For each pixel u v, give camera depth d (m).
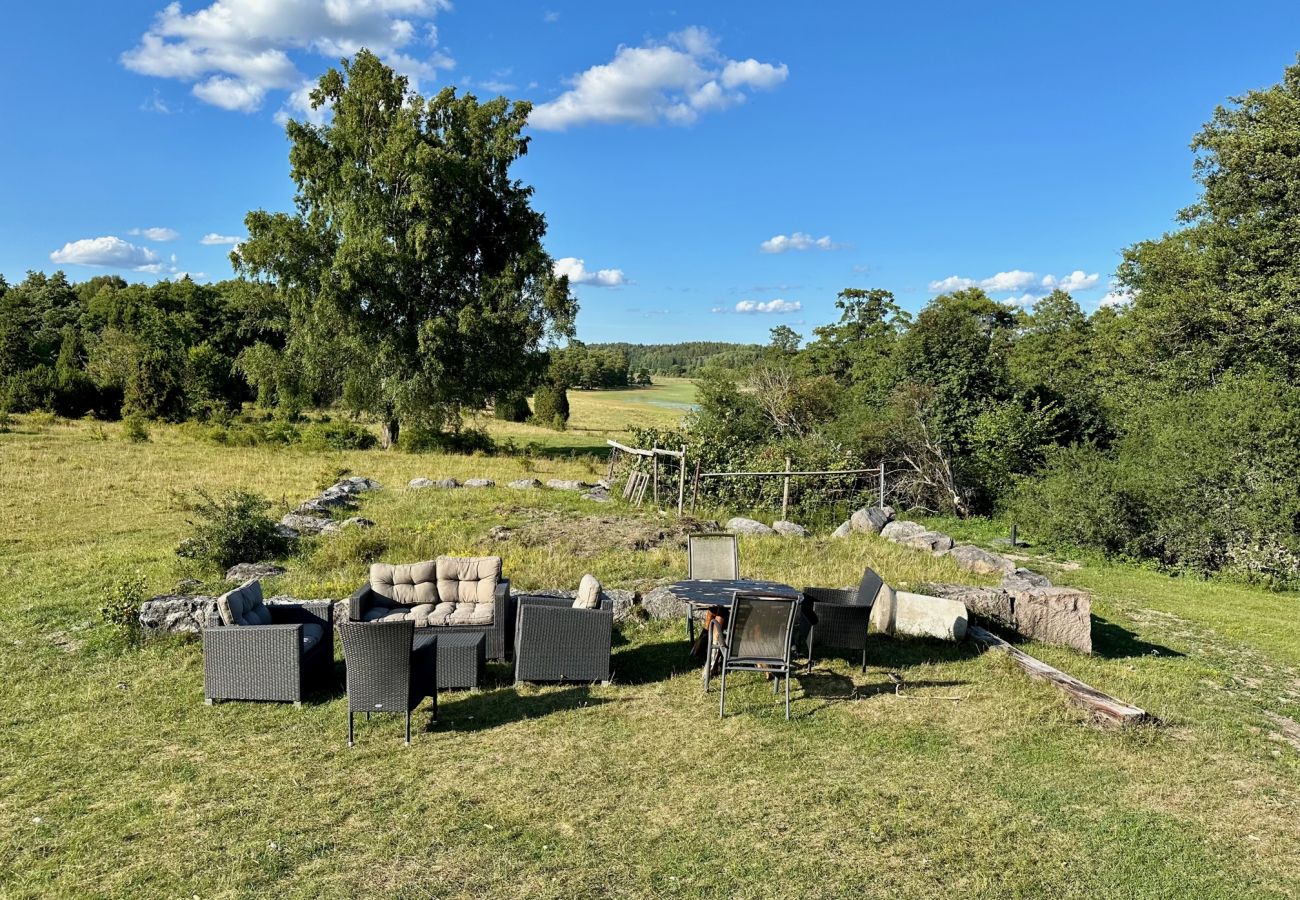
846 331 52.56
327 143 31.00
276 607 7.26
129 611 7.91
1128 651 8.66
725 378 26.06
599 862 4.27
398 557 10.95
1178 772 5.49
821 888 4.05
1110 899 4.02
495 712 6.36
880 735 5.93
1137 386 23.39
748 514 15.95
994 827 4.67
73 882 4.10
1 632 8.29
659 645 7.92
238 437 27.69
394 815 4.77
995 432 20.19
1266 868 4.34
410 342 30.06
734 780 5.22
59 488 17.80
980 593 8.71
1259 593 12.79
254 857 4.32
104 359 42.09
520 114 32.47
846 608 7.04
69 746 5.77
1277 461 13.95
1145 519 15.12
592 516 14.44
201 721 6.20
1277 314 20.77
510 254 32.53
